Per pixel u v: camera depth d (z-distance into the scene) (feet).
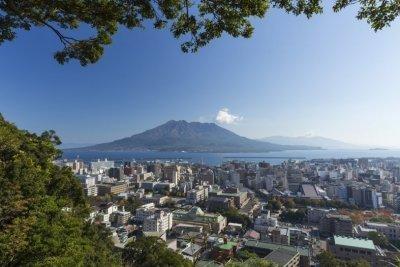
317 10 27.32
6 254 46.47
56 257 48.29
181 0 29.22
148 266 123.03
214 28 30.22
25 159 88.12
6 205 61.62
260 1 26.89
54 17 32.42
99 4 30.48
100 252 101.14
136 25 32.14
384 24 26.84
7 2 29.89
